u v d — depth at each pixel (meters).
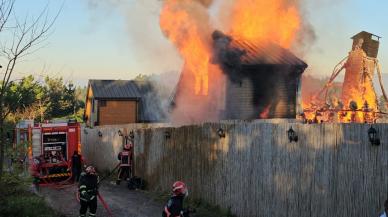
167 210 7.19
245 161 11.44
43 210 11.67
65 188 18.30
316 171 9.07
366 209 7.94
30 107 31.47
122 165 19.66
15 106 8.76
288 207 9.81
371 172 7.87
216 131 12.88
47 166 19.59
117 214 12.98
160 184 16.84
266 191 10.58
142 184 18.08
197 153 14.03
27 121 19.52
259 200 10.84
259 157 10.88
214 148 13.00
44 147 19.77
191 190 14.38
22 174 9.97
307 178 9.30
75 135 20.44
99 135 25.61
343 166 8.43
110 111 44.72
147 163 18.14
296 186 9.60
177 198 7.25
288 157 9.88
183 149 14.99
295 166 9.66
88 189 11.70
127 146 19.86
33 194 13.73
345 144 8.41
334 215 8.59
